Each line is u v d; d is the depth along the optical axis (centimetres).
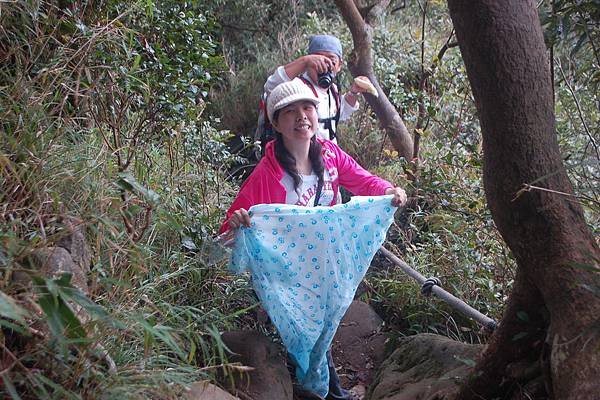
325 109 466
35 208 276
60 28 361
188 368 268
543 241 272
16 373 213
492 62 264
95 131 378
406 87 838
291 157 386
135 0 401
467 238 482
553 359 254
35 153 297
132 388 238
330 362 410
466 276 470
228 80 902
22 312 186
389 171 671
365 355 475
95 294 276
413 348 409
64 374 228
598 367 238
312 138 394
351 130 778
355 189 408
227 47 974
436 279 427
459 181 519
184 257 399
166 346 303
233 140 841
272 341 401
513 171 272
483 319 390
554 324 263
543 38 277
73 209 297
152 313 291
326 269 375
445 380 354
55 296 196
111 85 379
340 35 909
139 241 327
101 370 243
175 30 432
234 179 611
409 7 1016
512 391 309
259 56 934
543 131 272
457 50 828
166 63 414
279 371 377
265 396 357
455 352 384
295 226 369
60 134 321
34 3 337
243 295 438
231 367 267
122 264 309
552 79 328
